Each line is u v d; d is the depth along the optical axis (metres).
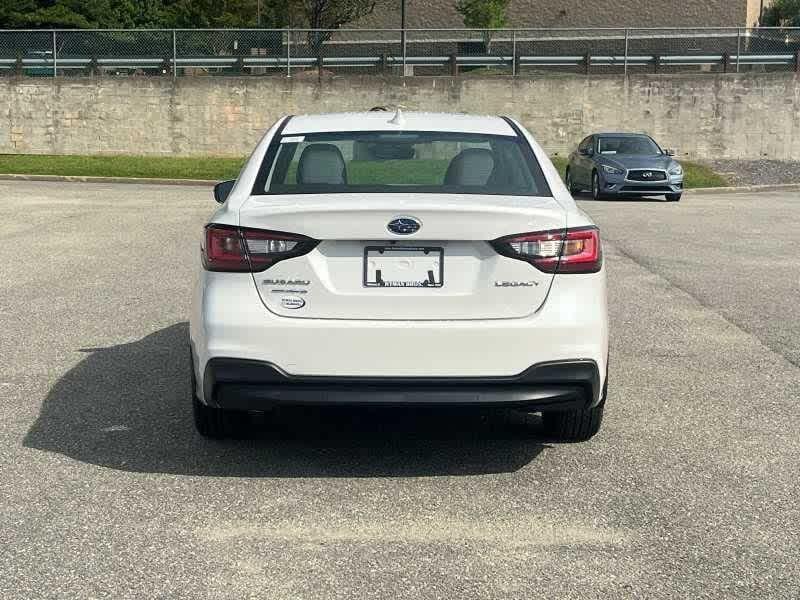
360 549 4.26
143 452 5.54
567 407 5.03
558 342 4.89
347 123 6.15
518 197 5.29
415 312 4.87
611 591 3.86
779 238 16.30
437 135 5.93
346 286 4.88
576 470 5.32
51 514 4.62
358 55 38.81
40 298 10.22
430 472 5.27
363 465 5.38
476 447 5.71
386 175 5.53
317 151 5.56
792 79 38.03
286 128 6.11
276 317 4.87
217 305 4.91
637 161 25.08
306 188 5.38
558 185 5.57
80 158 37.09
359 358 4.83
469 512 4.70
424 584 3.91
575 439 5.82
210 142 39.06
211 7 57.06
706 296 10.77
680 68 39.12
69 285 11.00
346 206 4.84
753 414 6.39
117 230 16.28
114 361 7.62
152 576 3.97
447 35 40.25
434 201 4.98
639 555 4.21
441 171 5.58
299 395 4.87
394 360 4.83
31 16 61.44
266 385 4.88
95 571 4.02
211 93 38.72
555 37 40.09
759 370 7.54
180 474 5.20
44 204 21.12
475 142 5.87
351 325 4.82
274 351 4.85
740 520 4.62
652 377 7.34
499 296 4.89
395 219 4.82
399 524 4.54
